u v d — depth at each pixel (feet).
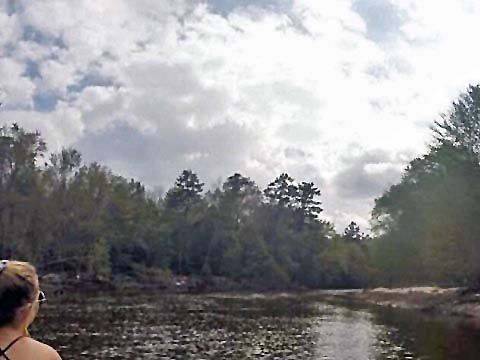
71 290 233.14
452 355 76.02
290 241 384.68
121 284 269.03
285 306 184.24
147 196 374.22
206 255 340.39
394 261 252.42
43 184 244.01
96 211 266.98
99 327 105.50
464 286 195.00
